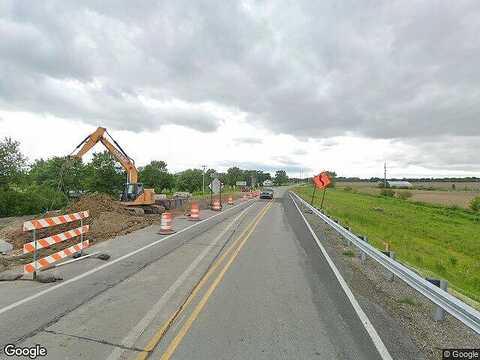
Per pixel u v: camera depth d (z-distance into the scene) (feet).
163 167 255.09
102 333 16.21
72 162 67.51
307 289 23.70
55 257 28.12
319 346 15.47
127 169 76.74
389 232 75.72
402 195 223.51
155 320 17.80
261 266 30.04
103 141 72.33
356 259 34.42
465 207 159.02
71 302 20.29
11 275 25.00
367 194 255.70
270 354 14.60
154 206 80.59
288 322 17.98
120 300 20.75
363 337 16.51
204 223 61.98
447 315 19.98
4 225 69.10
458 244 71.87
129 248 37.22
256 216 76.64
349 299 21.85
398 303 21.65
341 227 43.83
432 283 19.86
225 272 27.76
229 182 356.79
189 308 19.63
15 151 105.60
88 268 28.40
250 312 19.21
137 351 14.58
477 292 40.14
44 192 119.55
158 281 24.85
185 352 14.57
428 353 15.24
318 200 153.79
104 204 61.31
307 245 41.11
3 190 101.96
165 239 43.42
